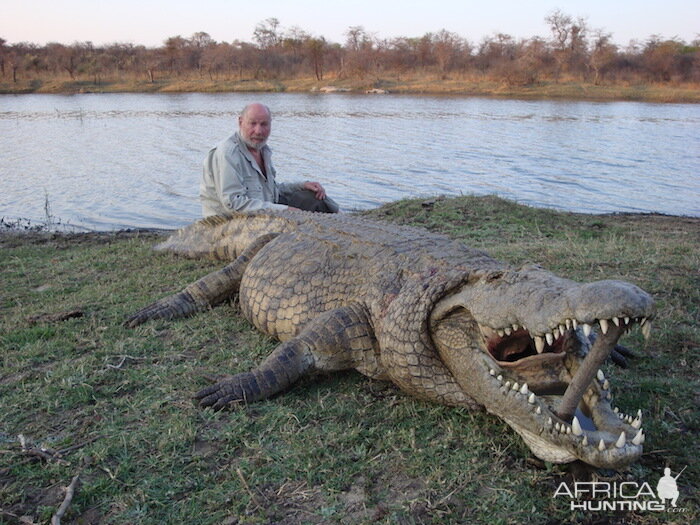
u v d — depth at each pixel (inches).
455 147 961.5
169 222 482.3
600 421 114.2
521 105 1952.5
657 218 443.5
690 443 133.3
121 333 197.2
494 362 130.6
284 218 244.2
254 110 285.1
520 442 135.1
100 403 152.3
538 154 887.7
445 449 132.7
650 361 172.4
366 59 3253.0
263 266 207.5
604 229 357.4
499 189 625.3
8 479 124.3
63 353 181.9
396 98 2331.4
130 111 1731.1
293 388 162.4
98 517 114.7
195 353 183.8
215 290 222.5
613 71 2869.1
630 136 1111.6
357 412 148.1
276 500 118.5
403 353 146.0
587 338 128.8
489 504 116.6
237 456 132.0
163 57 3545.8
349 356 162.9
